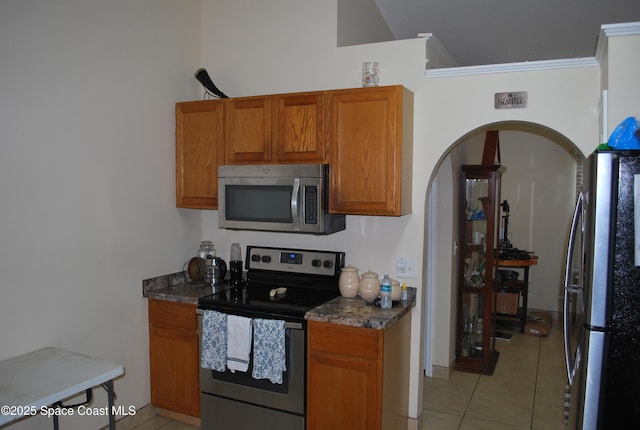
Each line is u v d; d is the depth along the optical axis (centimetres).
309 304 267
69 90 251
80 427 263
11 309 228
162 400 303
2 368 212
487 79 271
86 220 263
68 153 252
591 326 182
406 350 284
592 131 251
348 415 245
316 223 271
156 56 306
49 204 243
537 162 575
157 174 311
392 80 294
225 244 347
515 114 266
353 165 271
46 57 239
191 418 300
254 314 262
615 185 177
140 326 301
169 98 319
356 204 272
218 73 344
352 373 243
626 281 177
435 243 388
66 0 247
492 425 310
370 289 271
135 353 298
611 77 214
